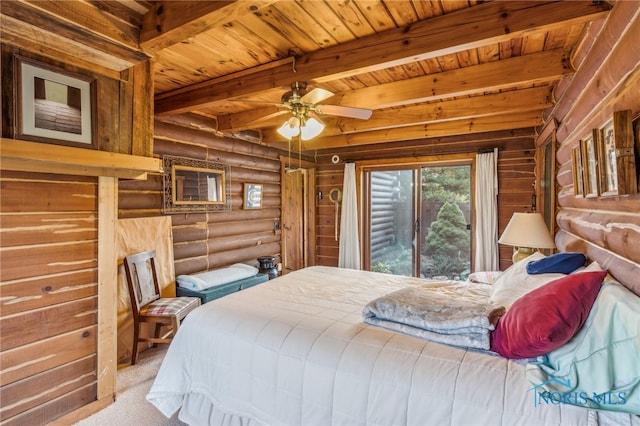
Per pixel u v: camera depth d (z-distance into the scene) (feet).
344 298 7.69
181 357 6.52
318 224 19.86
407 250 17.33
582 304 4.24
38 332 6.11
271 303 7.25
